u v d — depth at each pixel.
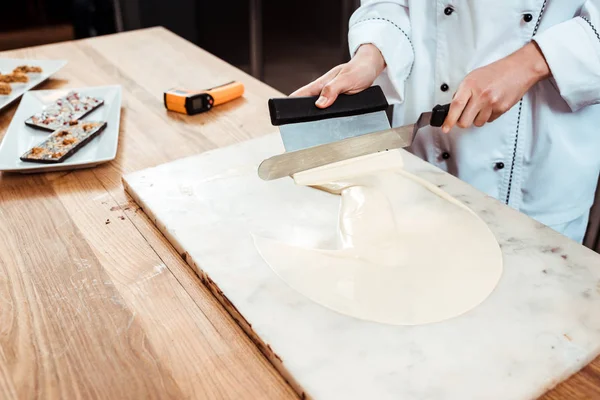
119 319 0.70
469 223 0.85
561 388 0.61
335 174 0.88
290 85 2.64
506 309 0.69
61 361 0.64
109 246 0.83
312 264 0.77
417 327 0.67
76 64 1.46
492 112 0.93
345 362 0.63
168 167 0.99
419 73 1.16
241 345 0.67
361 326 0.67
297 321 0.68
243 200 0.91
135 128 1.16
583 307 0.70
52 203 0.93
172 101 1.21
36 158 0.99
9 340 0.66
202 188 0.93
